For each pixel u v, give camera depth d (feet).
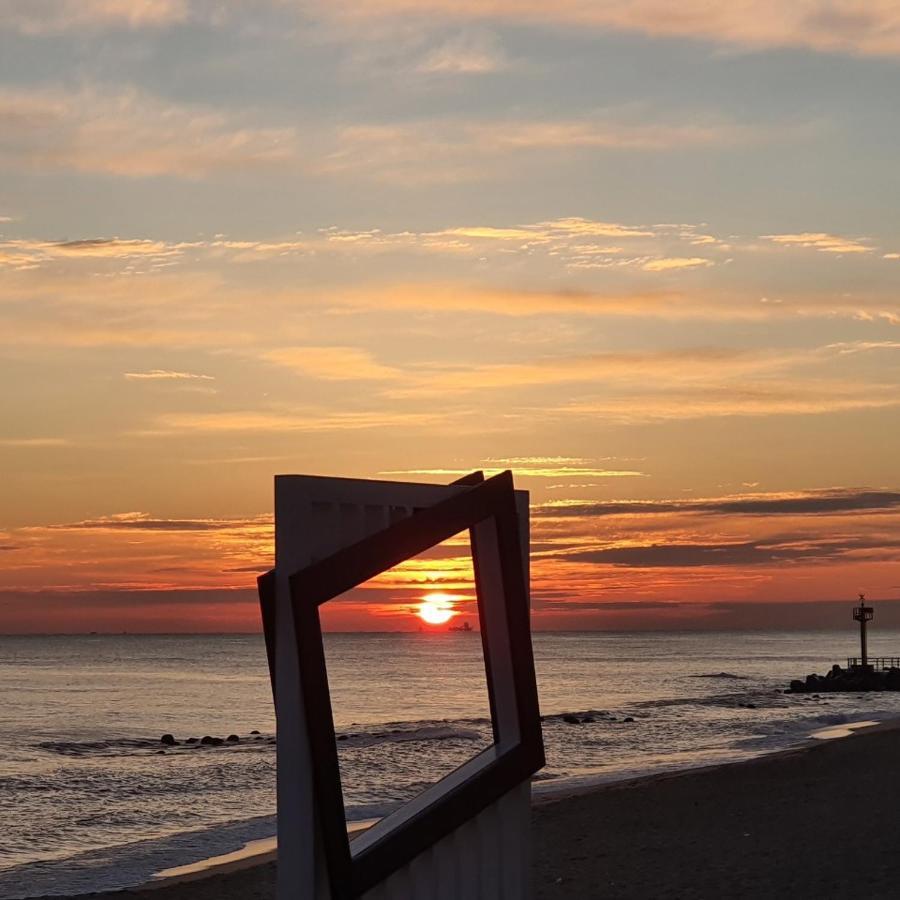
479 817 22.25
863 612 272.72
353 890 19.38
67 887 46.60
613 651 649.20
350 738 143.13
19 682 321.73
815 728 136.77
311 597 19.35
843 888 31.42
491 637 23.12
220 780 106.22
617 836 44.96
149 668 422.82
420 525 21.02
